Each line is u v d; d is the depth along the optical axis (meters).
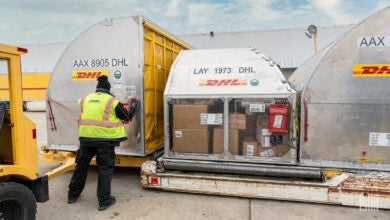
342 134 3.54
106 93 3.70
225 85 3.94
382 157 3.45
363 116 3.46
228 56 4.30
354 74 3.45
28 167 2.84
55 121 4.66
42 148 4.85
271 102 3.71
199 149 4.03
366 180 3.39
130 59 4.17
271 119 3.70
